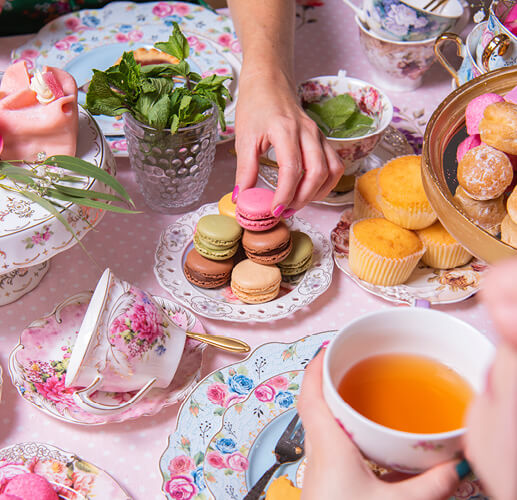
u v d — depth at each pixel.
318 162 0.79
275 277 0.77
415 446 0.38
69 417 0.64
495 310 0.19
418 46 1.02
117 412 0.64
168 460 0.60
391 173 0.84
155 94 0.77
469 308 0.80
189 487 0.58
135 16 1.17
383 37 1.04
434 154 0.71
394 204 0.80
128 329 0.64
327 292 0.82
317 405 0.42
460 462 0.39
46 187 0.69
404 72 1.07
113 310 0.64
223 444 0.61
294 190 0.77
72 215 0.70
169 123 0.78
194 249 0.81
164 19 1.17
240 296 0.77
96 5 1.30
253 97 0.85
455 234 0.64
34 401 0.65
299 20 1.25
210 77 0.79
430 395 0.43
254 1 0.98
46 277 0.81
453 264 0.84
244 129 0.83
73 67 1.06
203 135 0.81
